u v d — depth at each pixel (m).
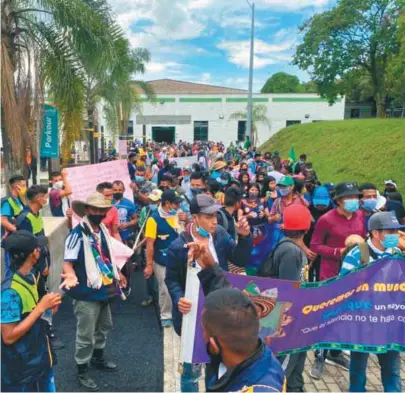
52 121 8.77
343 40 35.72
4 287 2.94
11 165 7.64
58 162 13.52
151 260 5.62
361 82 43.09
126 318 6.06
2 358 2.95
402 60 24.91
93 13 9.05
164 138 45.38
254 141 43.38
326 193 6.16
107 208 4.27
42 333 3.18
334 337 3.67
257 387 1.74
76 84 9.25
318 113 44.28
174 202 5.55
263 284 3.49
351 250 3.89
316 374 4.45
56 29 8.66
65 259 4.17
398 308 3.66
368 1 33.50
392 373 3.80
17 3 8.33
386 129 20.77
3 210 5.72
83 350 4.30
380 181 16.16
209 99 44.38
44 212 9.47
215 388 1.85
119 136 26.08
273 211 6.29
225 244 3.94
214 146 30.08
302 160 15.35
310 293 3.57
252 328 1.80
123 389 4.34
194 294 3.16
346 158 20.16
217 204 3.67
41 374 3.12
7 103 7.41
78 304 4.25
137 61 26.02
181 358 3.38
